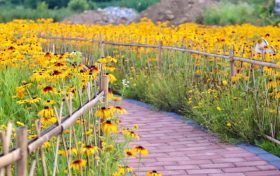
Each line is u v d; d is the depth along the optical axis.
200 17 27.78
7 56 8.12
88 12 35.91
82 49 14.41
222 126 7.72
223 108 7.95
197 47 10.72
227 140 7.42
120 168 4.71
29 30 16.30
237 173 6.13
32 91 7.21
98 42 13.12
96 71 5.94
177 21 28.41
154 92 9.94
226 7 27.00
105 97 5.56
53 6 49.66
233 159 6.66
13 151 3.03
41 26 17.33
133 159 6.65
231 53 8.38
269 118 7.20
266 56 8.89
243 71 8.43
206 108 8.25
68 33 15.66
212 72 9.21
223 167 6.36
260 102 7.57
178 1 29.73
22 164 3.10
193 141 7.51
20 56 8.28
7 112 6.66
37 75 6.23
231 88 8.19
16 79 7.83
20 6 49.97
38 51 8.73
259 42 9.13
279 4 23.05
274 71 7.29
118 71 12.09
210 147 7.21
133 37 13.64
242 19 24.77
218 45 10.84
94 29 16.02
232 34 14.20
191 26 16.20
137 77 11.12
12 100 6.84
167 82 9.98
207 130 8.08
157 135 7.87
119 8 40.41
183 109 9.24
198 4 29.06
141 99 10.55
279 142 6.87
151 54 12.52
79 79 6.09
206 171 6.21
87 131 5.11
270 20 22.42
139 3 44.94
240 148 7.13
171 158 6.71
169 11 29.39
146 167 6.34
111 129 4.48
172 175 6.06
